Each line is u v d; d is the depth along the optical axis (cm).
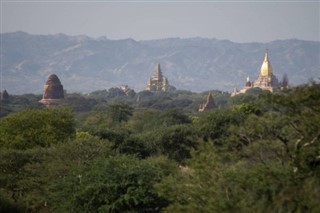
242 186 6488
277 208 5669
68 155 13462
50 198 12119
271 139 6956
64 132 18225
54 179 12475
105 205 10212
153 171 10875
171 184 7325
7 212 11912
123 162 11481
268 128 7081
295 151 6506
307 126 6506
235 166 6938
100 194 10431
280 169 6275
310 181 5809
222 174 6781
